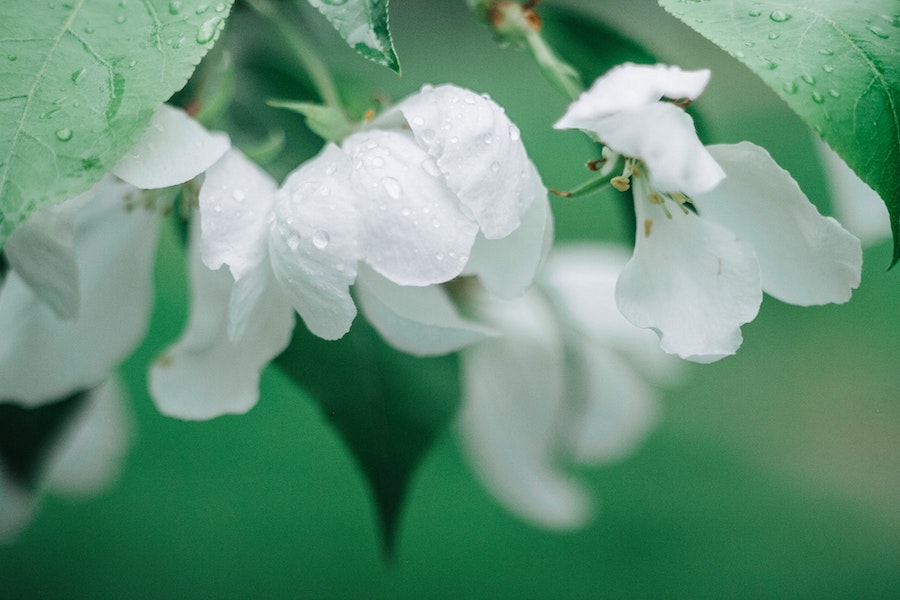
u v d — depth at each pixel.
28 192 0.19
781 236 0.21
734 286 0.21
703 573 0.44
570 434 0.29
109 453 0.30
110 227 0.24
